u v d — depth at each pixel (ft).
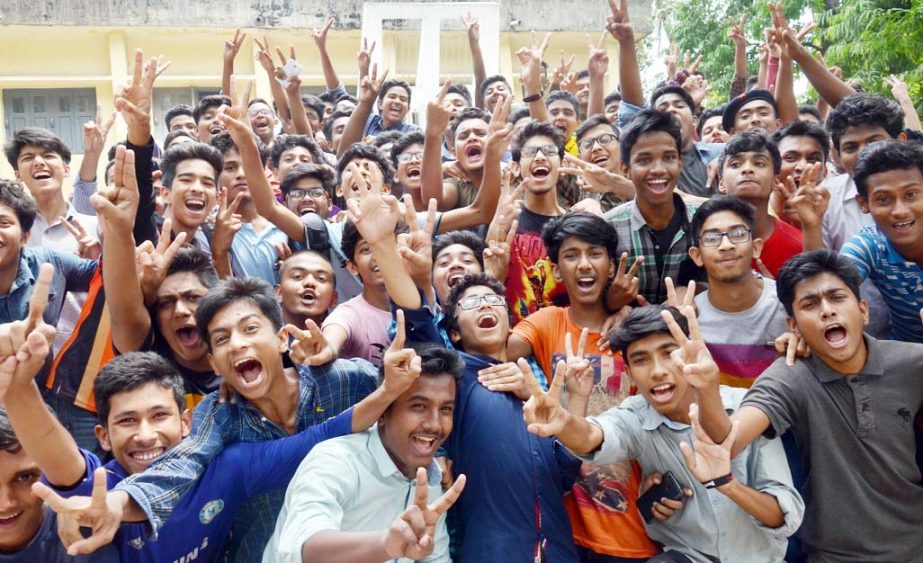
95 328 11.98
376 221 10.68
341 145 21.06
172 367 10.39
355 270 13.70
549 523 10.73
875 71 28.99
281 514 9.77
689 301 10.75
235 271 15.15
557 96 21.11
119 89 11.97
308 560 8.55
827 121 15.16
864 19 29.19
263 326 10.24
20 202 13.03
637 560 10.91
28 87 42.45
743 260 11.98
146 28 42.63
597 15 45.55
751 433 10.01
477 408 11.15
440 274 13.44
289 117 24.49
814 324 10.29
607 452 10.55
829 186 15.33
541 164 14.75
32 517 9.15
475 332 11.88
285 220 14.88
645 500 10.74
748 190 13.37
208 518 9.48
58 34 42.37
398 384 9.68
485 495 10.70
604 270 12.59
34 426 8.47
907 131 15.29
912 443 10.30
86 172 19.12
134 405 9.83
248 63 44.39
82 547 7.93
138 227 12.43
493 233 13.97
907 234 11.84
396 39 43.24
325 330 12.50
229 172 16.21
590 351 12.45
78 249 15.72
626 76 19.07
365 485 9.80
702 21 42.24
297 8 43.47
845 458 10.32
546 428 9.77
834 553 10.36
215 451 9.75
